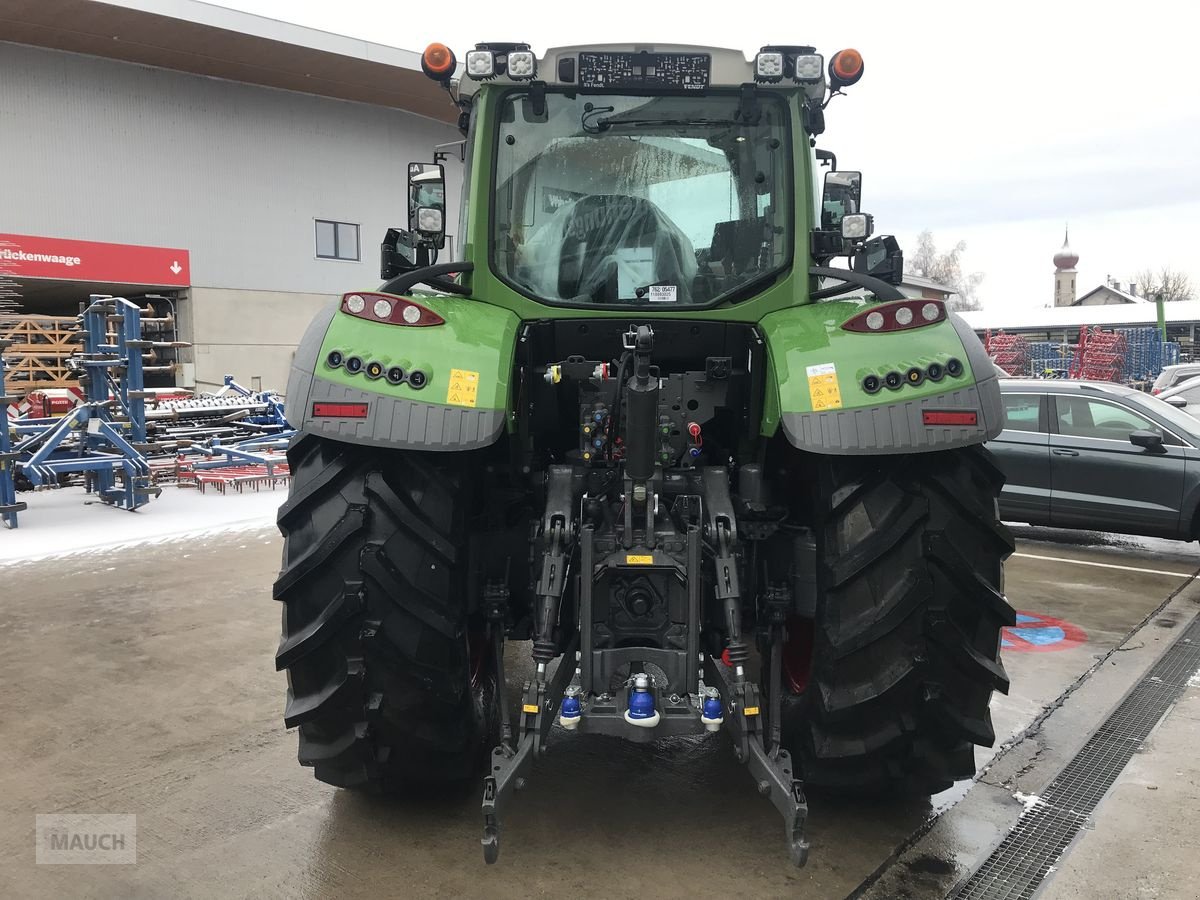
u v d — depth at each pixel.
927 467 2.50
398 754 2.62
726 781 3.09
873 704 2.47
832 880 2.51
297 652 2.44
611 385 2.83
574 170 3.06
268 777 3.13
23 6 16.61
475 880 2.50
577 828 2.78
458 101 3.23
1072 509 6.97
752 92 2.97
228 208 21.28
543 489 2.97
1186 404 11.59
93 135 19.36
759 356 2.82
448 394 2.43
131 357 8.38
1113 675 4.25
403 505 2.45
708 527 2.60
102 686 4.00
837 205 3.39
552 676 2.44
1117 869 2.59
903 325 2.54
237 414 12.34
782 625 2.74
